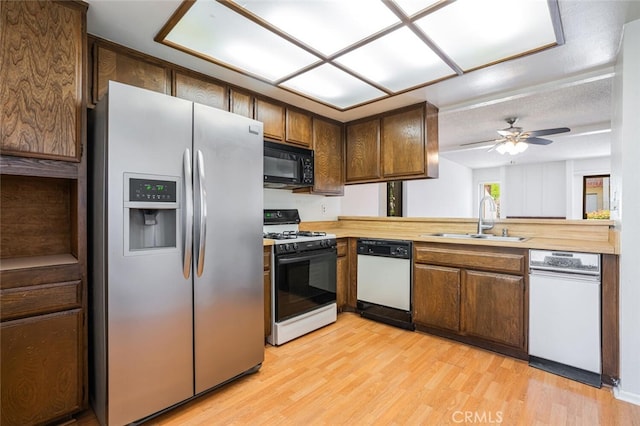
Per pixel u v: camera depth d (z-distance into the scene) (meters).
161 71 2.10
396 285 2.87
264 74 2.30
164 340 1.58
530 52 1.97
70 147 1.52
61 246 1.77
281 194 3.33
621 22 1.70
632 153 1.77
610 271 1.87
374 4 1.49
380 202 5.33
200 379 1.72
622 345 1.77
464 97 2.80
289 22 1.65
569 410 1.65
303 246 2.67
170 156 1.60
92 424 1.52
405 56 2.02
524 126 4.20
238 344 1.91
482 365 2.14
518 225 2.71
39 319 1.41
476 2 1.49
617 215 2.00
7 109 1.36
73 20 1.53
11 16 1.37
